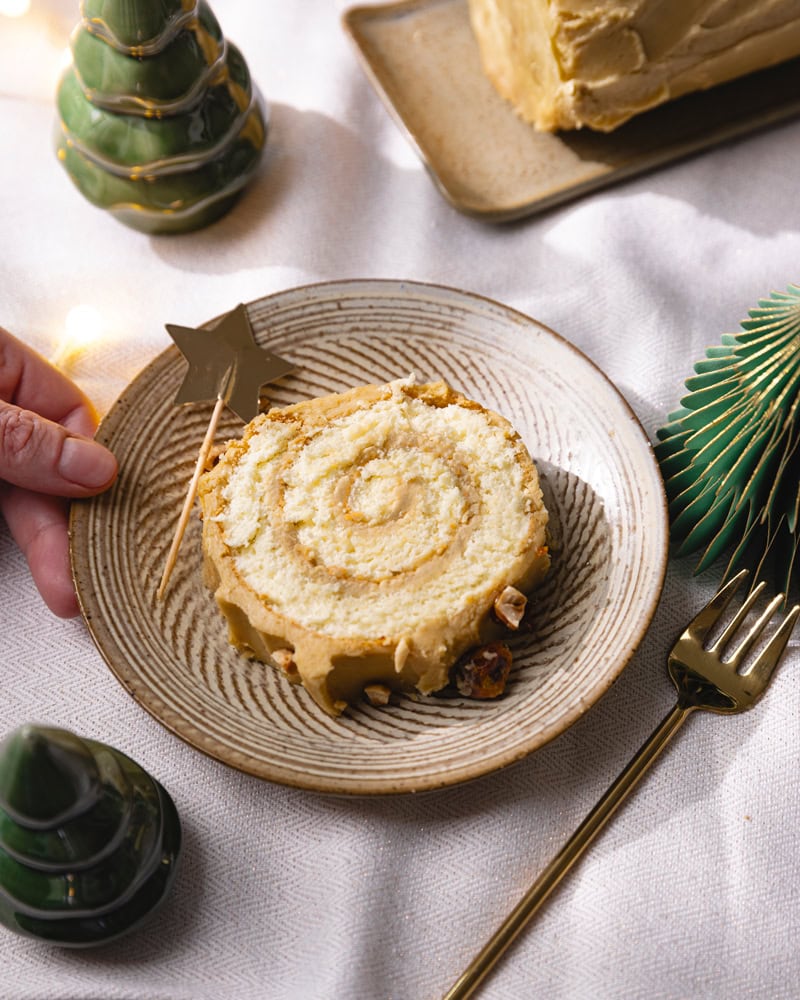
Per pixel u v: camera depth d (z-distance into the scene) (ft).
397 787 1.29
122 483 1.47
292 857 1.35
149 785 1.29
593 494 1.46
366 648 1.34
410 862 1.35
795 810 1.37
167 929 1.33
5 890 1.25
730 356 1.46
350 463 1.45
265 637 1.38
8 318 1.73
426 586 1.39
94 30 1.58
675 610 1.47
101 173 1.70
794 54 1.79
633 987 1.29
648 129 1.79
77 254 1.77
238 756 1.31
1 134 1.88
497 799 1.37
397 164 1.83
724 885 1.33
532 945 1.31
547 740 1.30
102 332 1.70
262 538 1.42
